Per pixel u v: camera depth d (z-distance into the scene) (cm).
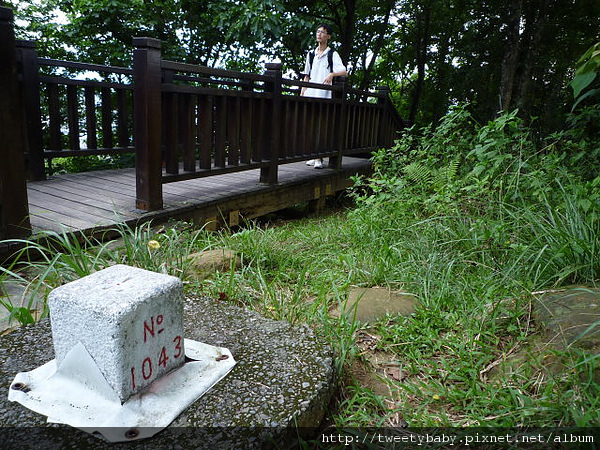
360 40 1433
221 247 332
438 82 1547
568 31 1184
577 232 252
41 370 154
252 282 270
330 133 636
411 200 370
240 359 171
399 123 846
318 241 376
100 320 131
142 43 354
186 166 417
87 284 145
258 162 504
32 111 488
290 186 557
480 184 333
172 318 150
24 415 135
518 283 233
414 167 404
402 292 263
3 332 202
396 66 1662
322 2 1280
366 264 301
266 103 501
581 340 180
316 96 644
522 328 210
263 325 199
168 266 275
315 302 236
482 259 275
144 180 379
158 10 1047
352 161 804
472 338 203
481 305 222
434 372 190
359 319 235
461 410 168
